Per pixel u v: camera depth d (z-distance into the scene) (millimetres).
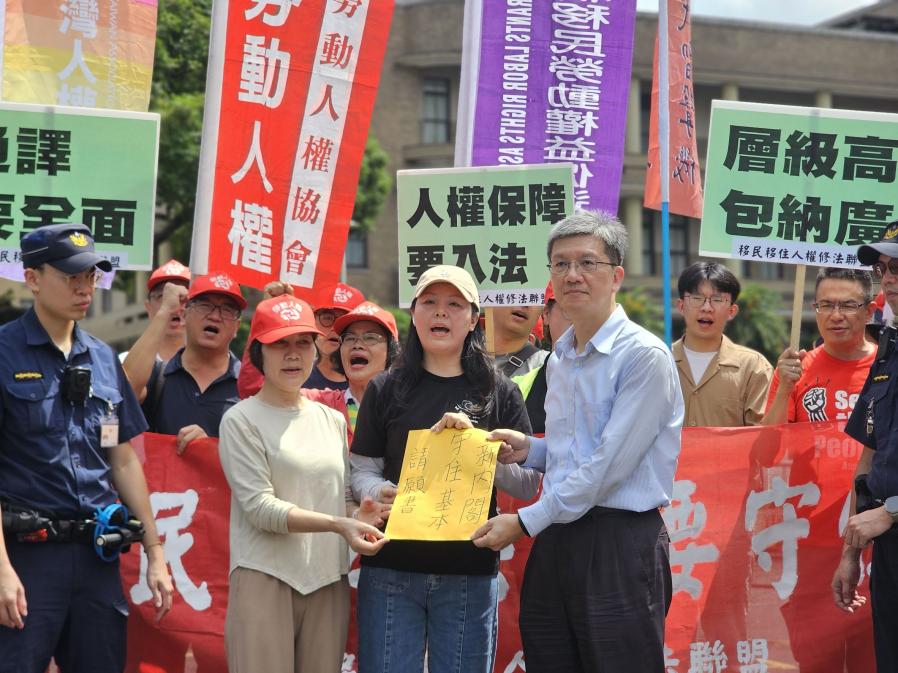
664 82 6492
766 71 31312
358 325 5391
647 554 3961
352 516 4367
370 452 4371
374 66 5852
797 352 5316
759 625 5156
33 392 4090
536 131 6164
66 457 4117
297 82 5770
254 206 5707
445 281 4215
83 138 5246
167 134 16922
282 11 5746
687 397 5859
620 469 3912
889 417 4488
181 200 17500
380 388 4352
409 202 5629
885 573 4453
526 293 5562
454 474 4102
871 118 5570
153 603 4699
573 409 4086
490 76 6164
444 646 4148
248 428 4293
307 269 5758
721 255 5559
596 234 4027
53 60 5523
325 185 5789
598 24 6172
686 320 5918
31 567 4027
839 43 31984
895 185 5562
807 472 5227
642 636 3922
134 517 4363
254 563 4234
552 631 4070
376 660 4164
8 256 5148
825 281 5488
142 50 5664
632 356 3984
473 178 5613
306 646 4312
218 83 5699
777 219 5551
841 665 5207
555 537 4059
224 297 5508
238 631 4195
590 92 6180
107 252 5238
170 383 5461
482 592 4184
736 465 5184
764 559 5180
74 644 4121
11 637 3973
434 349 4262
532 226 5586
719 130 5582
